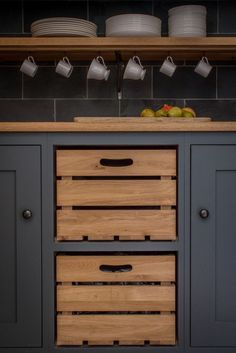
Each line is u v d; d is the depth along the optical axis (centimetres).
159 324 184
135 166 185
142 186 185
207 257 184
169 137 183
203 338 185
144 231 185
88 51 217
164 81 236
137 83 236
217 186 184
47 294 185
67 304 185
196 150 183
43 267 184
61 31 203
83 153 185
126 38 203
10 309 185
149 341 186
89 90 236
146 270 185
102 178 191
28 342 185
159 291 184
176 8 205
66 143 184
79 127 181
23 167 184
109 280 185
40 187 184
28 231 184
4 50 212
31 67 218
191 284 184
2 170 183
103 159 188
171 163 185
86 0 235
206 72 220
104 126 181
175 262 187
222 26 235
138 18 200
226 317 185
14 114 237
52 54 224
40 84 237
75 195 185
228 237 185
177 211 185
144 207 195
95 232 185
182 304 184
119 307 185
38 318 185
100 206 191
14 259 185
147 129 181
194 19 204
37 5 236
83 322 184
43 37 207
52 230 184
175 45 204
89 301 185
